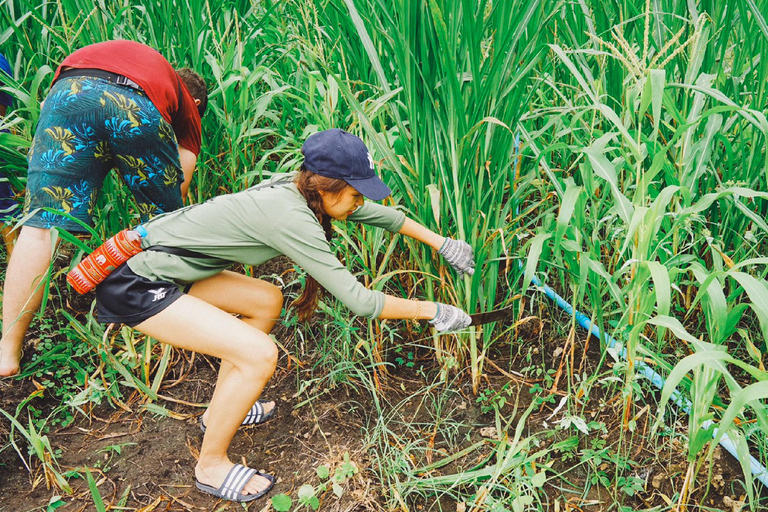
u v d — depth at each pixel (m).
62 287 2.91
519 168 2.61
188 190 3.08
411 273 2.61
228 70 2.79
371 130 2.25
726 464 2.02
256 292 2.22
